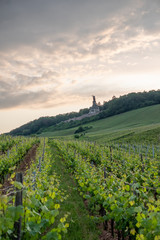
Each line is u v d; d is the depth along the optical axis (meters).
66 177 13.00
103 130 84.06
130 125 80.00
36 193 4.70
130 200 4.66
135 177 9.51
